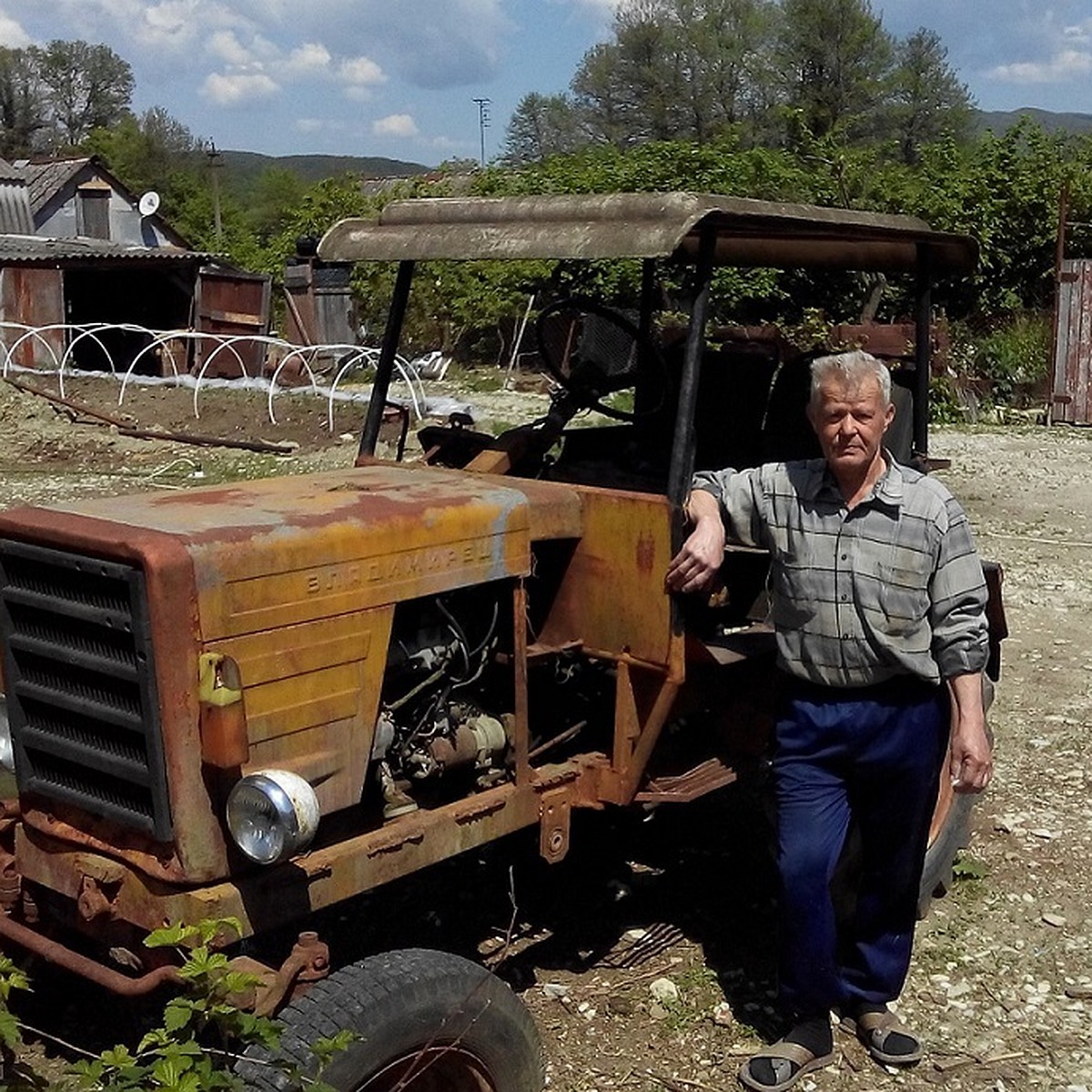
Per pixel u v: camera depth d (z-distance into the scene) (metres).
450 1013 3.19
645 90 47.66
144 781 3.12
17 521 3.28
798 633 3.70
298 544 3.28
